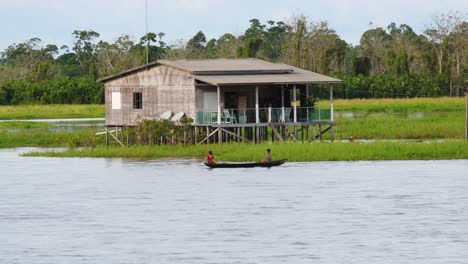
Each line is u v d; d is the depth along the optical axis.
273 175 130.88
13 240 93.00
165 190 120.19
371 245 88.38
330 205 107.69
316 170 134.88
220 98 168.00
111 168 143.12
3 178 133.88
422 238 90.81
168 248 88.56
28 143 188.25
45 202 113.50
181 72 167.62
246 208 106.75
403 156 145.50
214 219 101.06
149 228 97.25
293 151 147.12
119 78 174.62
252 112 164.50
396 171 132.25
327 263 82.62
